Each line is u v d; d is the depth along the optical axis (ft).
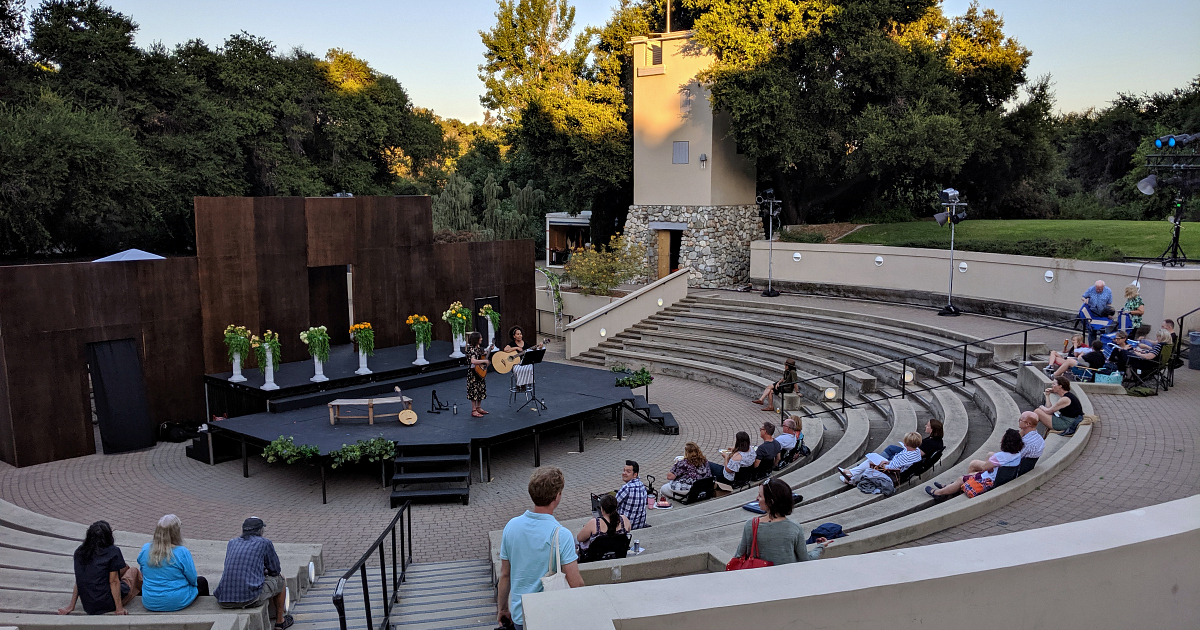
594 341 84.43
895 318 74.02
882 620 9.41
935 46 95.20
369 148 137.69
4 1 102.53
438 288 76.59
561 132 110.01
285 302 63.57
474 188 180.65
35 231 90.53
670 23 113.19
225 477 49.26
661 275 106.01
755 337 77.87
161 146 110.32
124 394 54.13
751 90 90.22
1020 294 72.90
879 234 95.20
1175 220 59.06
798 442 46.24
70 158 86.22
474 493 46.44
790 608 8.96
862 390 58.85
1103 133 131.44
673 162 102.17
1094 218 112.57
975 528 25.95
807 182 107.34
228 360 60.39
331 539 39.63
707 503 38.83
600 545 23.21
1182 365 51.49
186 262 57.57
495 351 53.78
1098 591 10.69
